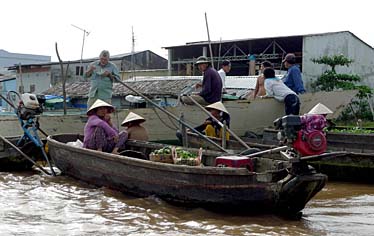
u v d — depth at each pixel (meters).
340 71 24.50
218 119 10.47
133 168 7.32
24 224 6.09
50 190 8.20
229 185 6.29
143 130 9.84
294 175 6.07
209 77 11.36
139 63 32.44
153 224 6.12
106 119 9.15
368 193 8.49
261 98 12.85
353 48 25.23
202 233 5.74
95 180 8.28
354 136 9.62
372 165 9.24
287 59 12.88
